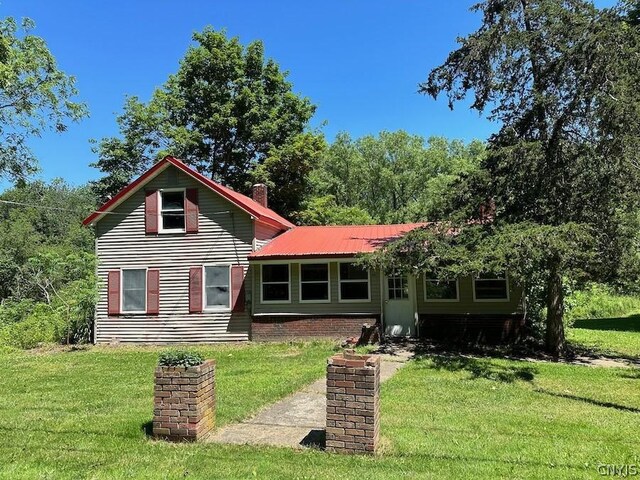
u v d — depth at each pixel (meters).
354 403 5.18
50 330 16.47
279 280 15.77
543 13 12.59
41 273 21.22
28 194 45.84
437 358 11.91
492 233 12.21
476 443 5.48
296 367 10.71
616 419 6.73
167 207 16.62
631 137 10.89
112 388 8.88
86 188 53.84
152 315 16.19
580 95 11.82
